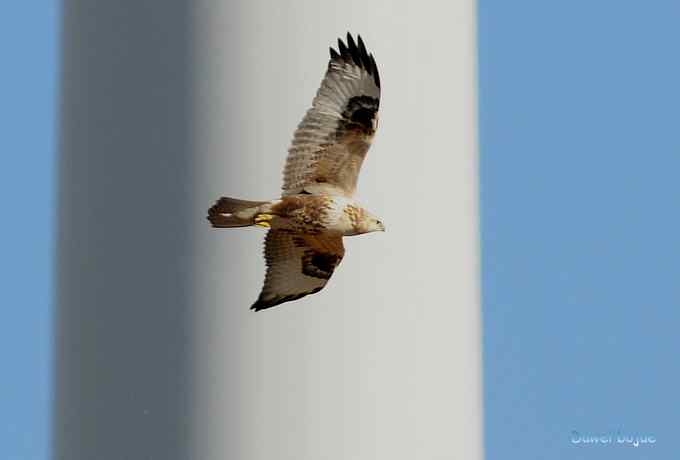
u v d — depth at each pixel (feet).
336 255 46.55
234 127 61.36
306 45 61.46
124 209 62.54
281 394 61.31
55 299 64.59
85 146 63.62
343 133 44.98
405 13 63.52
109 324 62.59
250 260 61.52
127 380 62.18
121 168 62.59
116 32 63.21
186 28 61.87
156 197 62.03
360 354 61.62
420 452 62.23
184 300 61.67
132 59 62.75
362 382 61.57
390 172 62.85
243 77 61.41
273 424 61.31
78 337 63.31
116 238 62.54
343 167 44.91
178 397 61.62
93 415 62.85
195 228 61.62
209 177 61.46
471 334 64.54
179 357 61.62
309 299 61.57
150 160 62.13
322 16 61.72
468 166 65.46
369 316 61.87
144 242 62.08
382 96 63.05
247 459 61.31
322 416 61.36
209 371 61.52
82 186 63.67
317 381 61.46
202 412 61.46
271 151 61.16
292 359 61.41
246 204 44.06
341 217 44.11
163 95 62.08
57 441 63.87
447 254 63.77
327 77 45.44
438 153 63.98
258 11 61.41
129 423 62.13
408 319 62.34
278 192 60.90
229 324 61.41
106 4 63.62
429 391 62.59
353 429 61.46
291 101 61.26
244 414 61.31
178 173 61.82
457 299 63.82
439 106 64.18
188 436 61.52
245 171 61.16
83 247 63.41
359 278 61.93
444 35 64.69
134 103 62.49
